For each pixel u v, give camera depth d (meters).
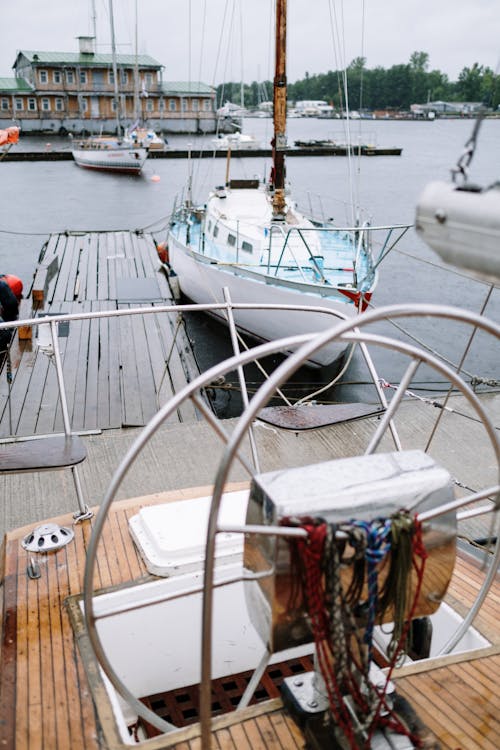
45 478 4.98
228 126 74.44
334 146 62.25
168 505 2.95
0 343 10.87
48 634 2.41
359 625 1.73
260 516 1.68
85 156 47.78
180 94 72.19
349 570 1.65
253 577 1.72
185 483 4.78
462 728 1.93
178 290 15.66
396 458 1.81
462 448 5.49
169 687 2.72
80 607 2.53
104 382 8.90
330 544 1.52
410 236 25.33
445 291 18.67
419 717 1.88
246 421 1.43
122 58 69.38
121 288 14.60
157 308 3.26
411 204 32.12
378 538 1.58
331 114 141.62
